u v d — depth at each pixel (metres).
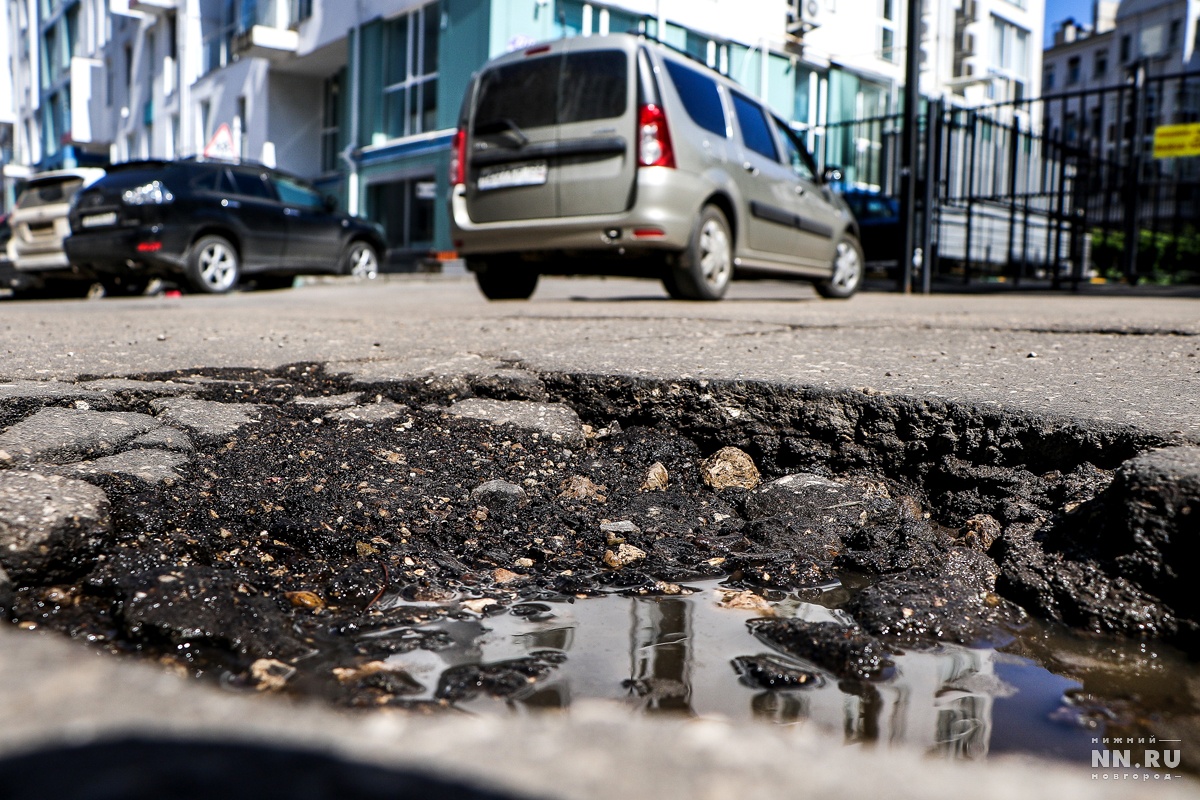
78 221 10.50
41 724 0.72
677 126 6.60
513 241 6.95
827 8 19.94
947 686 1.34
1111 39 56.59
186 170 10.62
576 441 2.58
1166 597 1.55
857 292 10.44
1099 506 1.71
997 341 3.93
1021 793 0.68
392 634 1.47
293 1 19.92
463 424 2.60
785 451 2.56
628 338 4.02
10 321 5.25
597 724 0.76
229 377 3.08
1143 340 3.95
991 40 24.17
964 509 2.15
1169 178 13.59
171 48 26.91
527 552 1.89
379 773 0.65
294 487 2.05
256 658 1.34
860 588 1.75
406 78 17.42
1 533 1.54
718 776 0.69
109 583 1.53
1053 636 1.54
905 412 2.43
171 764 0.64
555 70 6.77
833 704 1.27
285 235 11.49
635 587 1.73
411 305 7.15
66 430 2.19
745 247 7.40
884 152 13.11
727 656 1.41
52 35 37.44
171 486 1.96
